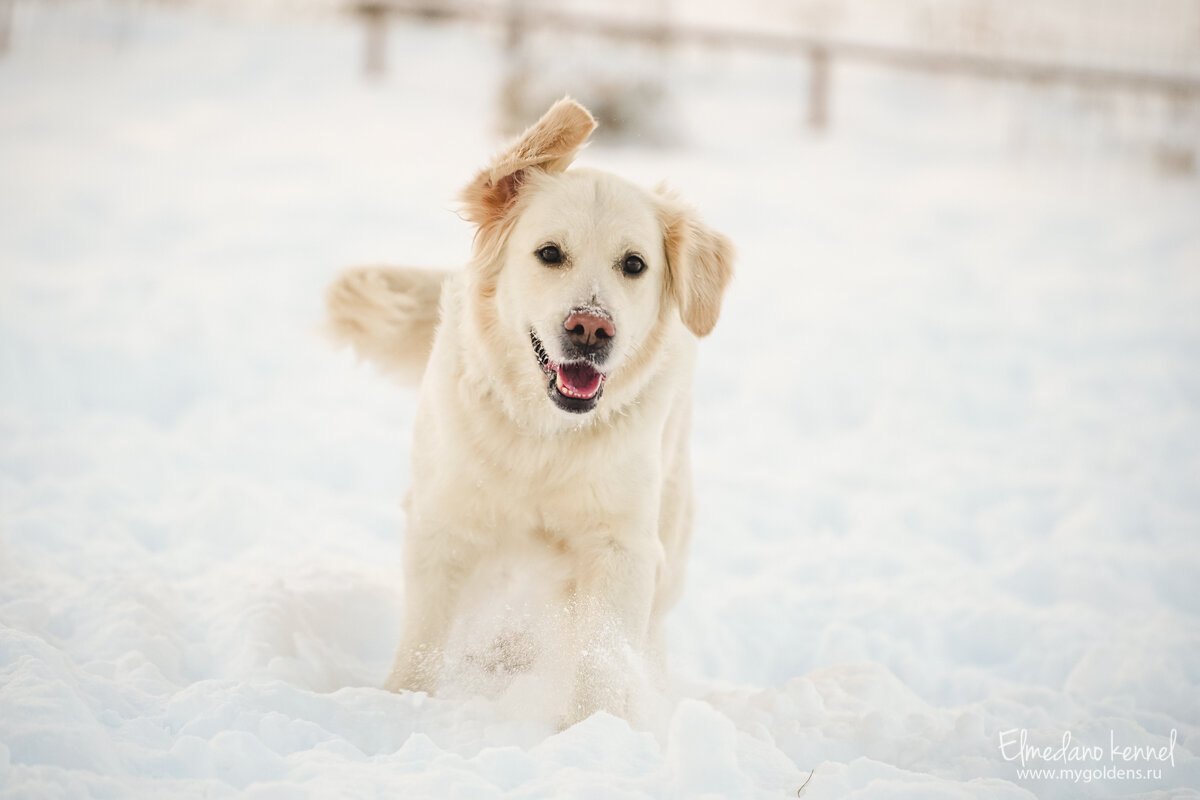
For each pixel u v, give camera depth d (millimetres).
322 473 6246
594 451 3492
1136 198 14031
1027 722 3805
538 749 2904
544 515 3602
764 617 4938
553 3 18250
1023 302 10000
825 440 7473
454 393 3545
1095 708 3941
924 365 8500
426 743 2881
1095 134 17016
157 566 4586
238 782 2629
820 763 3174
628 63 15805
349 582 4469
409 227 10602
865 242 11570
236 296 8562
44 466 5723
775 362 8445
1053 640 4695
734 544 5867
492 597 3900
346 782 2590
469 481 3514
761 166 14383
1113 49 19562
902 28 20359
